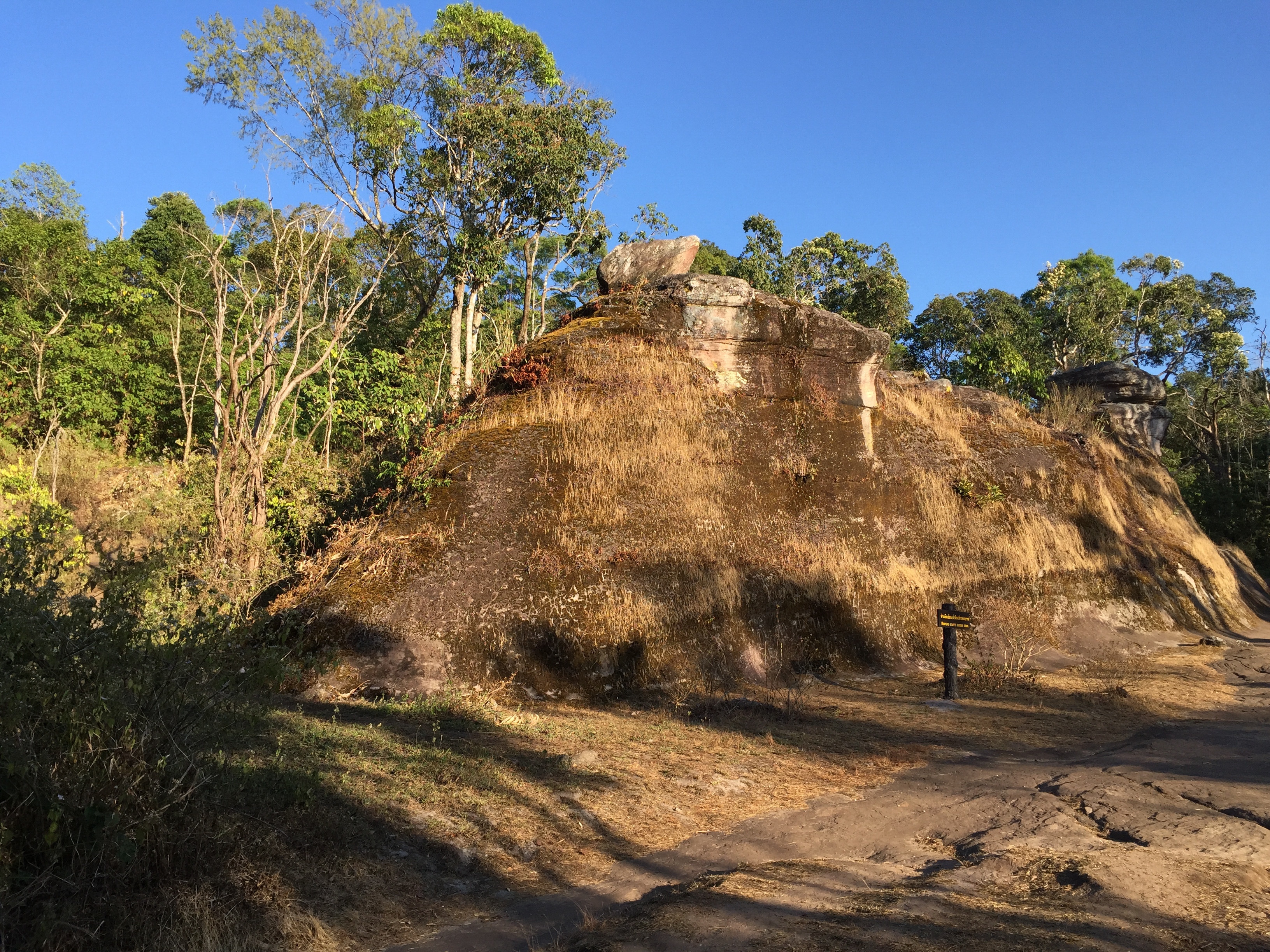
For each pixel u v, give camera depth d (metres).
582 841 5.98
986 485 17.11
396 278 30.58
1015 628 15.05
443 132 26.69
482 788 6.45
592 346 15.00
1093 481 19.08
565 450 13.17
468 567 11.18
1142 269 53.28
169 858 4.41
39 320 25.16
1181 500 23.92
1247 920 4.27
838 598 13.57
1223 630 18.88
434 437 13.82
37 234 25.95
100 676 4.65
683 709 10.22
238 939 4.14
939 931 4.10
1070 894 4.67
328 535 13.25
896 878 5.30
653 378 14.78
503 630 10.67
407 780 6.29
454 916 4.77
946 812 6.84
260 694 7.48
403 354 24.03
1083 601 16.48
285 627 7.70
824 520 14.80
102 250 27.61
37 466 18.11
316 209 16.98
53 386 22.92
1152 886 4.71
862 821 6.63
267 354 13.92
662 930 4.23
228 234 14.84
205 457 13.87
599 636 11.09
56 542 6.37
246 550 11.72
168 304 26.98
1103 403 26.42
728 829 6.46
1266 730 9.96
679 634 11.75
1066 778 7.55
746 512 14.05
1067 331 44.88
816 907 4.64
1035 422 21.12
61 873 4.14
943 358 47.47
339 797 5.69
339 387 18.16
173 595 8.00
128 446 24.73
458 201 26.02
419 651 10.17
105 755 4.45
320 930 4.34
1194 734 9.65
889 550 15.17
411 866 5.20
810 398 15.82
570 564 11.61
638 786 7.12
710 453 14.24
